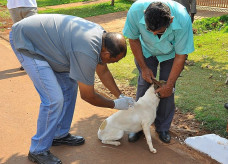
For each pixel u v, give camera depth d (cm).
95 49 278
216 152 348
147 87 376
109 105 319
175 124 414
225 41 751
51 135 323
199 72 580
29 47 299
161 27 285
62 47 293
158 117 379
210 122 407
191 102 461
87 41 277
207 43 749
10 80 586
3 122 430
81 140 377
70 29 288
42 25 296
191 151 361
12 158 351
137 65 374
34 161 339
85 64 277
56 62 310
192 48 320
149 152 361
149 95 350
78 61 280
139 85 380
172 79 331
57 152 363
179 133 394
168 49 330
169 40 322
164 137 376
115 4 1467
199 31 865
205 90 500
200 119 415
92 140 388
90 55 276
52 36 293
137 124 354
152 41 327
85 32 281
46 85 305
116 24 1060
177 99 473
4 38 890
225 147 346
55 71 332
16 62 686
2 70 638
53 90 306
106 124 362
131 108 350
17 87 554
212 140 359
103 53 288
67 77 344
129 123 353
